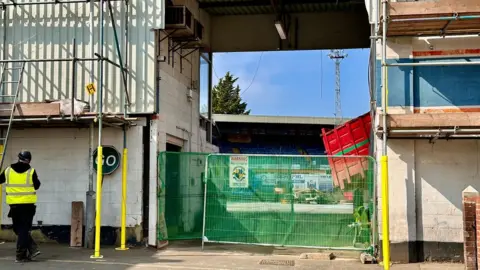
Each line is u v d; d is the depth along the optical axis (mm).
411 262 9547
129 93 11016
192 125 14039
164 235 11070
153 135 11047
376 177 9852
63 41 11336
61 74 11273
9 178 9016
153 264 9008
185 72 13469
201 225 11977
